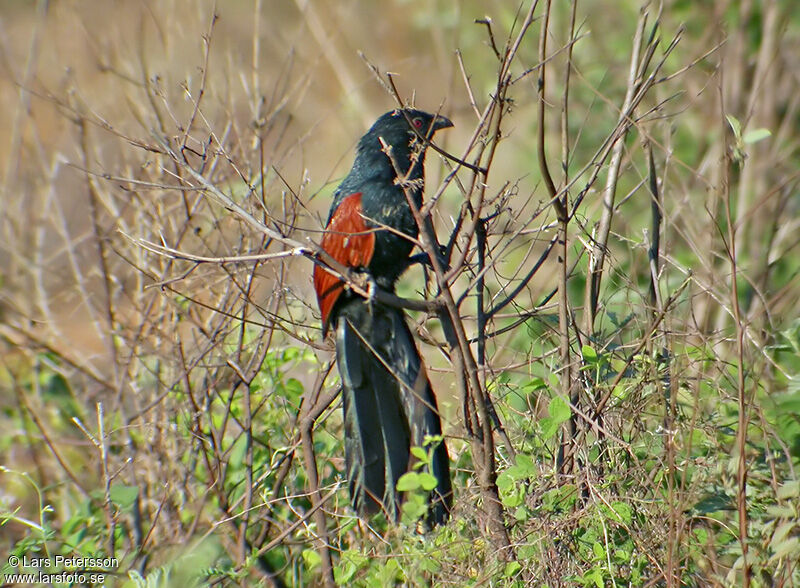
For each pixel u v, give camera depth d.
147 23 13.47
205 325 10.30
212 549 8.02
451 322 7.69
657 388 7.89
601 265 8.67
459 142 15.89
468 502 7.60
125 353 10.62
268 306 9.80
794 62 13.02
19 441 10.89
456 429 8.95
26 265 11.85
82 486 9.92
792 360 9.14
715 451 7.84
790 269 11.01
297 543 8.34
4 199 12.58
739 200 11.55
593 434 8.09
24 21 19.42
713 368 8.52
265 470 9.33
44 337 11.92
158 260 10.55
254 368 9.62
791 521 7.09
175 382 9.52
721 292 9.54
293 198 9.29
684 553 7.32
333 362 9.14
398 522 7.61
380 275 9.27
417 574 7.33
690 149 12.53
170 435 9.79
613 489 7.69
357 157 9.46
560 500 7.55
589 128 13.56
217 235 10.95
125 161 11.09
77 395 11.52
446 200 13.07
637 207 12.30
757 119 12.44
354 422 8.16
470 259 8.63
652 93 12.64
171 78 11.70
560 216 8.02
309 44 17.31
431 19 16.41
